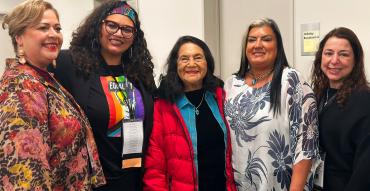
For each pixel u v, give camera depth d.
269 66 1.93
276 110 1.81
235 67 3.28
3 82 1.35
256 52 1.90
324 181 1.83
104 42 1.87
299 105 1.78
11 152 1.25
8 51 4.45
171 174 1.95
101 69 1.87
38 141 1.30
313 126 1.79
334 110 1.80
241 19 3.18
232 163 1.97
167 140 1.96
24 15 1.41
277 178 1.82
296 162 1.77
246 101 1.93
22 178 1.25
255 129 1.86
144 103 1.91
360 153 1.68
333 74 1.84
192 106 2.00
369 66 2.40
